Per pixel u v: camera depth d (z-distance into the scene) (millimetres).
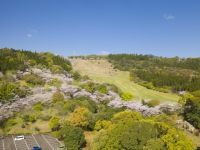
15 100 113000
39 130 98250
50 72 154500
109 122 85375
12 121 101375
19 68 144500
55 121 95500
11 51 166625
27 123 102312
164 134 63938
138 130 63000
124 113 83312
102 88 133750
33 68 150625
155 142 59594
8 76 133625
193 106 99875
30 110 109750
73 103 109875
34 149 76750
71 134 76500
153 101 123000
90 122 91750
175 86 156500
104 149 64000
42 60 169250
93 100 119000
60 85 136875
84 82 145500
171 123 91250
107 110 105312
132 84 167750
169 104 113875
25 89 123250
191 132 92688
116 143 62625
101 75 188125
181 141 61219
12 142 85500
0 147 80188
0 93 111875
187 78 169500
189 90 150750
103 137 66250
